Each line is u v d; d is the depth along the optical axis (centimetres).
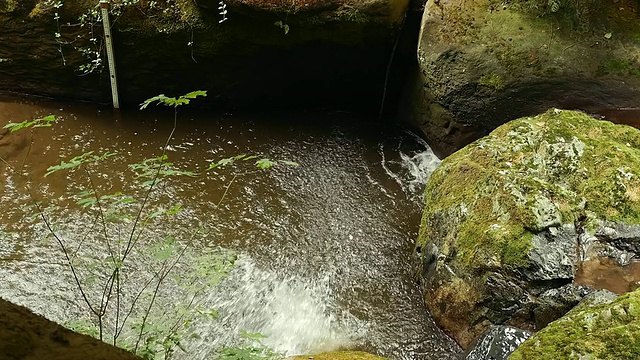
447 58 534
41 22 572
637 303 281
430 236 440
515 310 365
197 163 566
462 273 395
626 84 498
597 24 512
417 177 564
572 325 288
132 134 597
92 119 613
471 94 527
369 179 559
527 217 375
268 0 541
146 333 288
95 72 608
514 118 523
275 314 417
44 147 564
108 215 275
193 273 431
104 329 388
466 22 535
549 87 509
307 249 477
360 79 636
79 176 530
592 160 406
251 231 491
